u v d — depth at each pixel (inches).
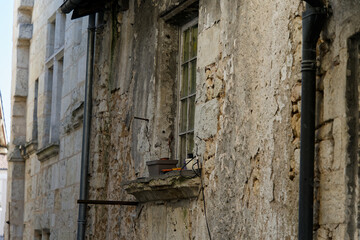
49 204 526.6
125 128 373.7
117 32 399.2
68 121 481.7
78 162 450.9
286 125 223.9
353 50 199.6
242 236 248.7
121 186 371.6
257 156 241.8
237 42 262.5
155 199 323.9
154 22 346.3
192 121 321.4
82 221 408.2
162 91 336.5
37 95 622.2
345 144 197.6
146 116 345.1
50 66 575.2
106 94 403.5
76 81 473.1
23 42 664.4
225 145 265.7
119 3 394.0
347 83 198.8
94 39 422.9
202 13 296.7
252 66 249.9
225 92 269.9
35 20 639.1
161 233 318.3
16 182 652.7
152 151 334.3
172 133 335.0
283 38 229.0
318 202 207.6
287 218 219.8
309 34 209.3
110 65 402.0
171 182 292.7
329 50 208.4
